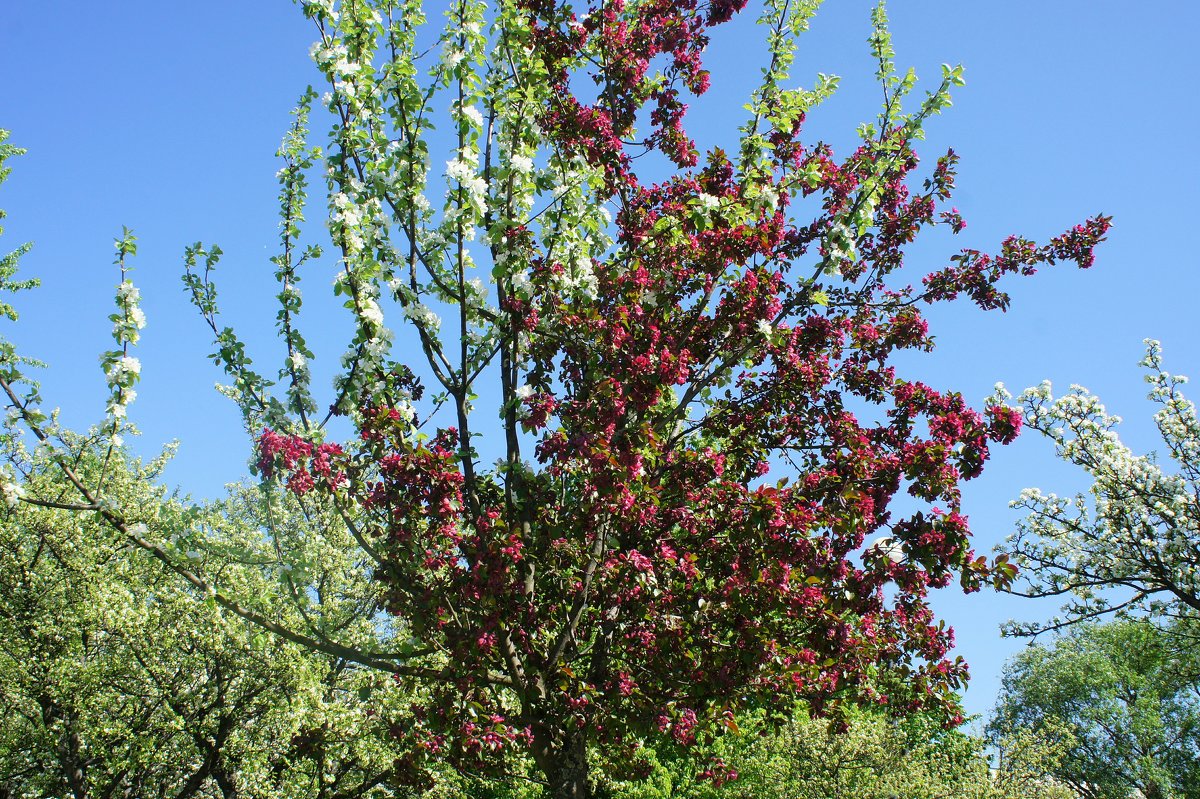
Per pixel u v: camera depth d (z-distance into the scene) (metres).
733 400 9.02
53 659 15.43
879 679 8.22
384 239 7.29
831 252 9.04
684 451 7.91
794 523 6.87
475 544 6.76
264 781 15.58
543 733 7.01
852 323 9.38
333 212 6.95
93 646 16.38
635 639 7.01
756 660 6.74
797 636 7.48
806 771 13.77
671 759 18.17
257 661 15.02
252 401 7.33
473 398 7.56
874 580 7.27
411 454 6.61
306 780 15.74
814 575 7.13
